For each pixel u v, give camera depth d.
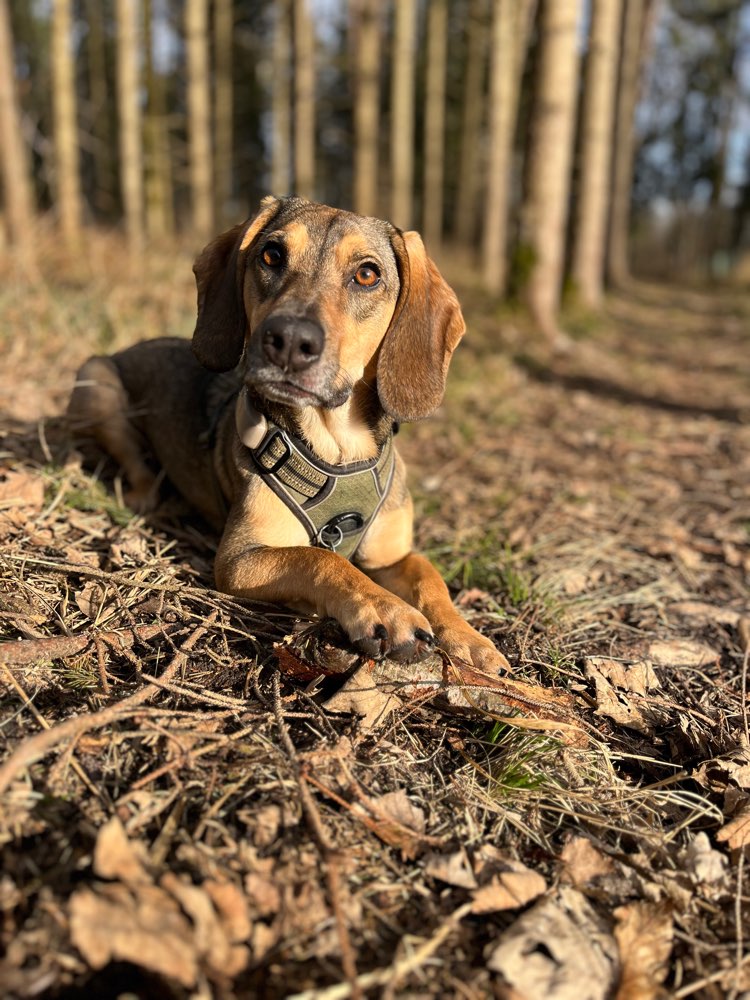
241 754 0.38
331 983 0.29
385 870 0.34
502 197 3.26
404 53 2.96
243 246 0.53
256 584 0.48
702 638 0.58
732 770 0.42
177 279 1.51
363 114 2.69
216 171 4.12
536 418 1.21
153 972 0.28
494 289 2.89
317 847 0.33
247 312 0.52
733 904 0.35
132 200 2.65
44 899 0.29
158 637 0.46
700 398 1.48
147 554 0.54
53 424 0.72
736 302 3.93
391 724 0.42
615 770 0.43
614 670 0.51
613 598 0.61
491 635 0.53
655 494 0.88
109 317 1.11
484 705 0.44
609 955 0.32
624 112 3.97
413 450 0.96
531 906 0.33
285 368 0.45
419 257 0.55
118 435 0.67
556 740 0.42
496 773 0.40
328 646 0.44
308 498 0.50
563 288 2.50
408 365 0.53
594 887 0.35
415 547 0.66
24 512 0.56
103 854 0.30
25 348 0.95
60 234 1.83
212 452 0.58
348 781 0.37
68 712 0.39
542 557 0.67
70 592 0.48
